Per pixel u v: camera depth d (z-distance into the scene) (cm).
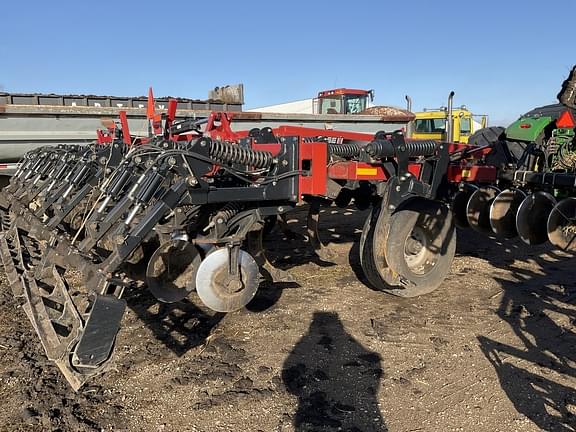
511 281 496
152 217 292
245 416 274
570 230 444
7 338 367
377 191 432
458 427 262
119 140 529
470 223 500
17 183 547
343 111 1412
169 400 289
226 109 1096
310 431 260
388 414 275
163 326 391
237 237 341
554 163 527
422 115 1441
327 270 536
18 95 880
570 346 354
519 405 282
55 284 324
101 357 256
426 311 420
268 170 365
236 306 338
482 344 358
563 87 510
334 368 325
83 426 263
